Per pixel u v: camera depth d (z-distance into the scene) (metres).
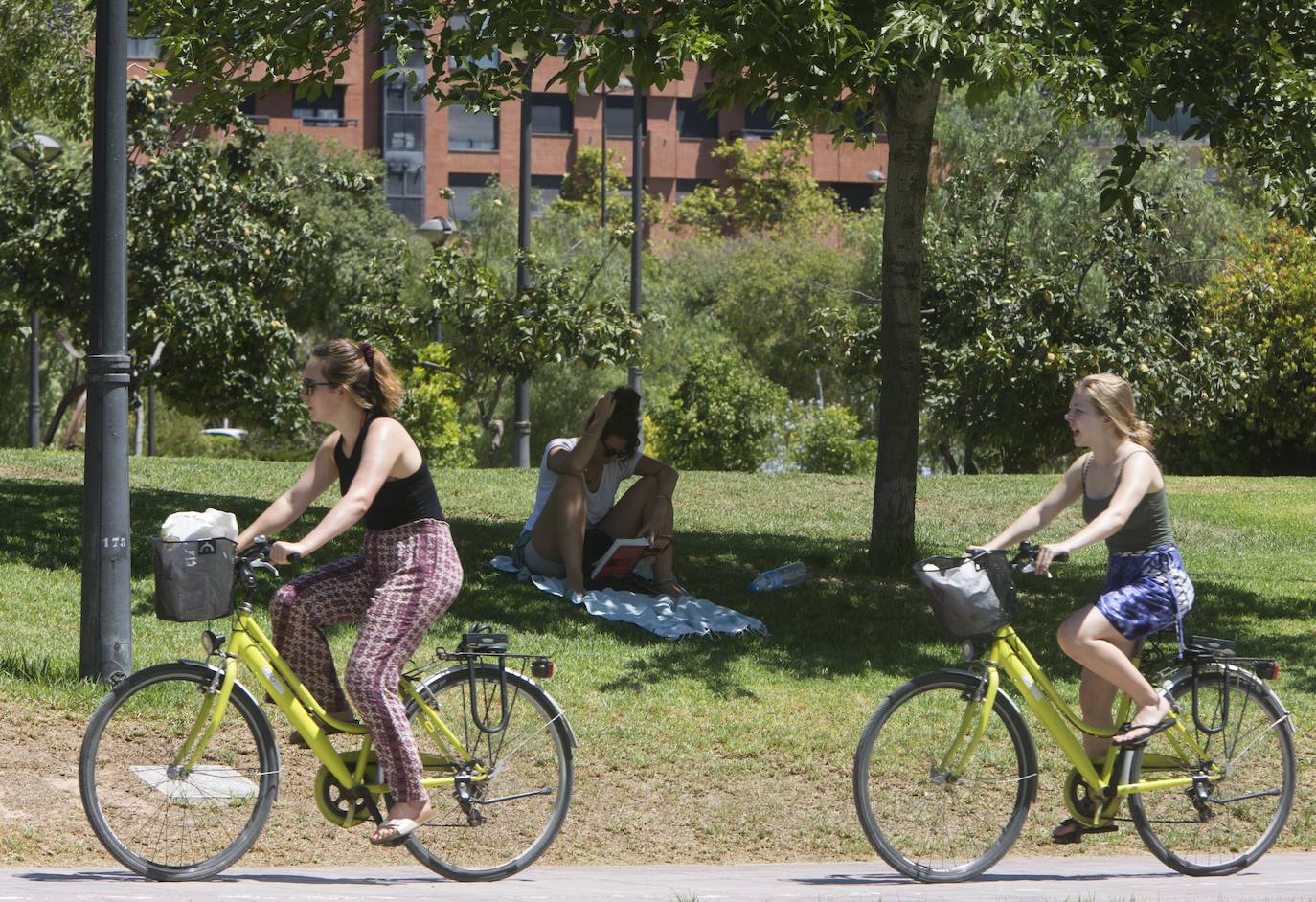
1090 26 27.12
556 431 107.69
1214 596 34.03
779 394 93.25
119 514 19.95
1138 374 62.09
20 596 24.98
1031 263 69.19
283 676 12.80
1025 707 22.12
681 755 20.39
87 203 58.72
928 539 42.38
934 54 25.33
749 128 164.25
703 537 39.69
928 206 76.44
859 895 12.16
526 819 13.48
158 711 12.80
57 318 63.38
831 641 27.00
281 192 61.75
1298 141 28.77
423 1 30.25
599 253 106.69
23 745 17.91
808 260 124.69
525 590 27.23
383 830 12.40
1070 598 32.06
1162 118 27.94
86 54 47.56
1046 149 76.38
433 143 153.75
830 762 20.55
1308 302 77.75
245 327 60.47
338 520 11.95
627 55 26.55
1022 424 68.31
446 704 13.22
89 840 15.72
